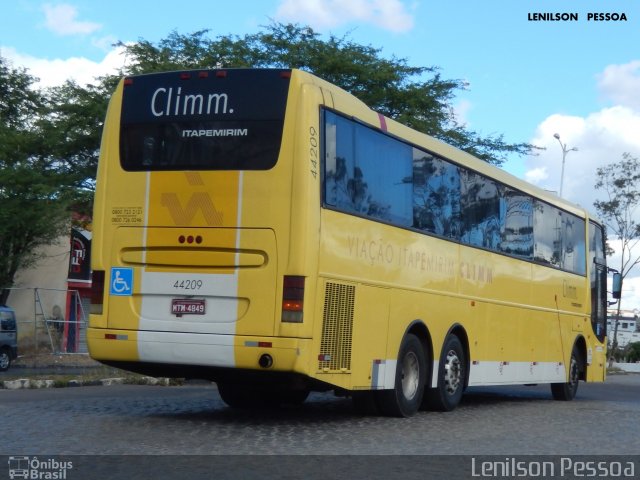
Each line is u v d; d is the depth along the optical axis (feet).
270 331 33.94
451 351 45.91
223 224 34.91
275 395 45.50
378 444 32.81
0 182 95.04
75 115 97.14
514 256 53.42
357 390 38.75
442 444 33.50
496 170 51.72
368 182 38.45
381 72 97.40
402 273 40.98
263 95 35.24
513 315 53.16
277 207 34.37
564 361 61.05
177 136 36.14
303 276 33.99
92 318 36.52
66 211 98.43
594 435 38.29
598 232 68.44
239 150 35.17
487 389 75.51
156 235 35.81
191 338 34.81
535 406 54.44
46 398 48.65
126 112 37.14
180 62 97.35
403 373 41.65
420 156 43.11
